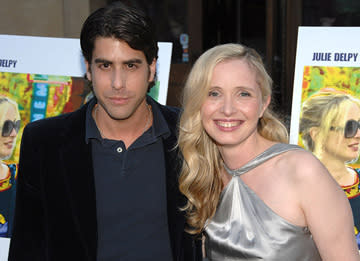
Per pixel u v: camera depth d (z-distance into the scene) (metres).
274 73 4.00
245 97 1.48
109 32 1.44
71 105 2.29
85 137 1.61
